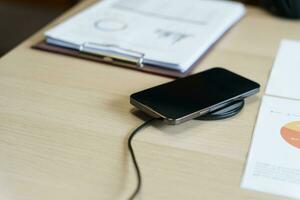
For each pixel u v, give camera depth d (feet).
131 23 2.99
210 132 2.02
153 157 1.85
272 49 2.83
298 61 2.68
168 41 2.76
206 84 2.24
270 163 1.84
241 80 2.30
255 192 1.70
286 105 2.24
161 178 1.74
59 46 2.76
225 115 2.11
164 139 1.96
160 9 3.22
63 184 1.71
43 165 1.81
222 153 1.89
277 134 2.02
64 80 2.42
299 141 1.98
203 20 3.07
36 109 2.16
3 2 7.12
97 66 2.57
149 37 2.80
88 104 2.21
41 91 2.31
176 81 2.26
